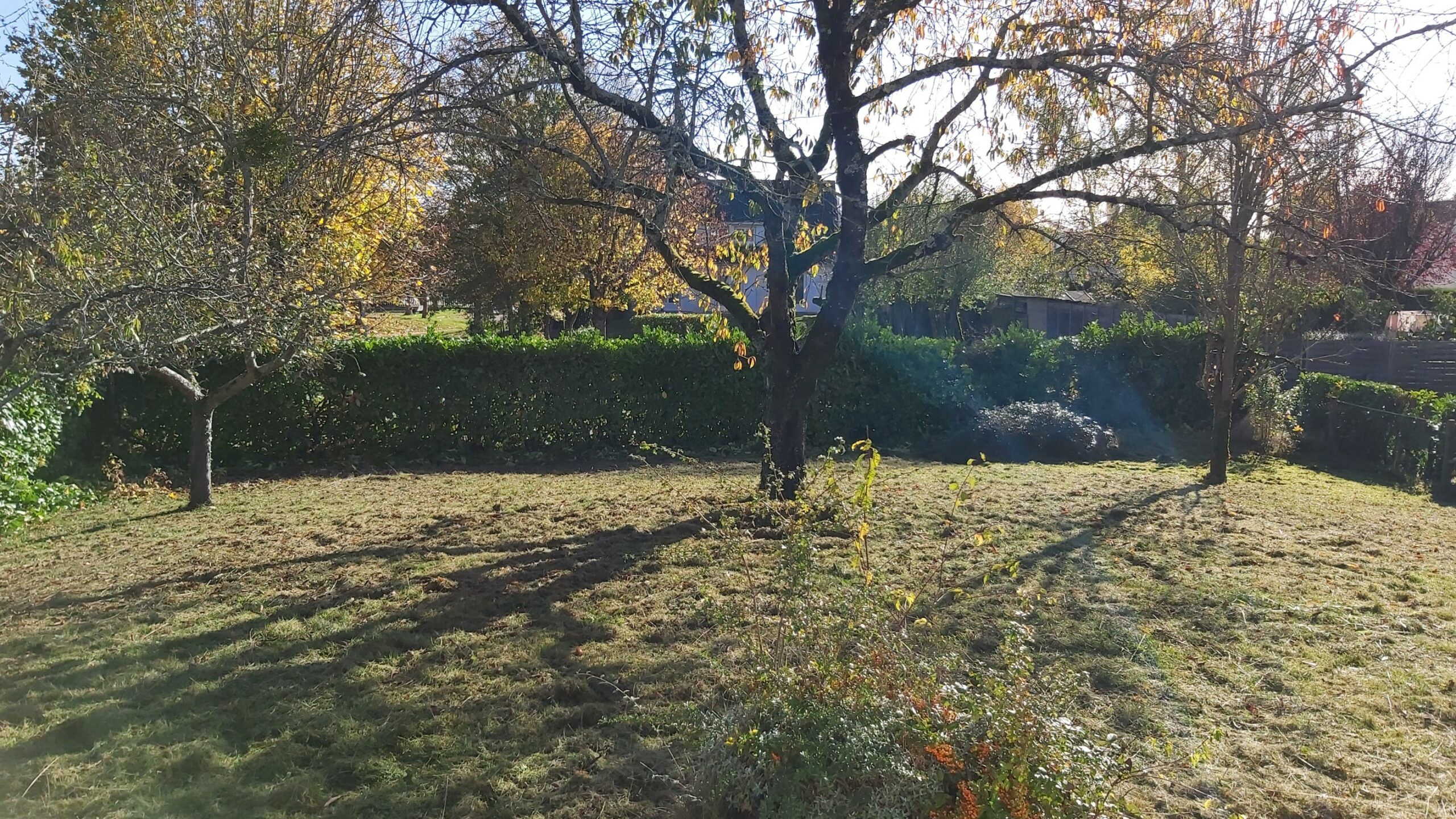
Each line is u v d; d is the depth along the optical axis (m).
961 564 6.42
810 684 2.94
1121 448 13.48
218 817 3.17
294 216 6.52
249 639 4.88
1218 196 9.62
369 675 4.38
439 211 15.33
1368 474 11.98
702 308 8.59
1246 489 10.22
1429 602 5.83
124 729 3.80
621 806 3.26
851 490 7.94
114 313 4.09
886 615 3.24
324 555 6.68
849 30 6.94
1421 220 11.44
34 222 4.34
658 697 4.14
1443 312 18.67
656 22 5.97
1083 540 7.25
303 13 6.93
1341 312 15.81
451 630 5.02
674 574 6.05
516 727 3.84
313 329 6.39
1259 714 4.14
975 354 15.20
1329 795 3.45
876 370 14.08
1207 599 5.74
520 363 12.66
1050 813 2.54
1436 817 3.31
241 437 11.60
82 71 6.32
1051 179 7.24
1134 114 7.92
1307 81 7.16
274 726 3.84
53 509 8.60
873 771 2.58
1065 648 4.89
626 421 13.06
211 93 6.77
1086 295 29.22
